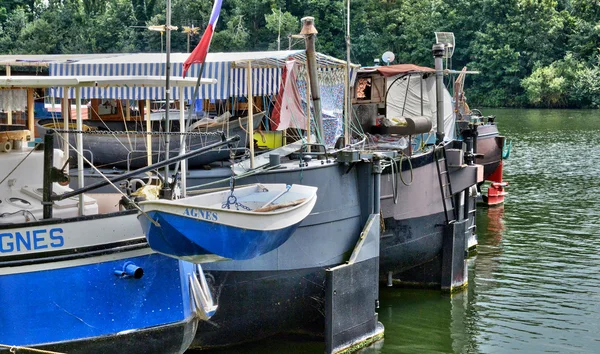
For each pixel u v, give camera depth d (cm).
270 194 1000
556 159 3566
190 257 873
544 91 7625
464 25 8031
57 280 849
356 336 1216
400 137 1717
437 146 1529
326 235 1195
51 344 852
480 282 1605
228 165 1305
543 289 1554
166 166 955
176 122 1530
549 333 1311
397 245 1453
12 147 922
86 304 865
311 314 1211
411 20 7425
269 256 1143
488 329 1333
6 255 823
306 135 1484
